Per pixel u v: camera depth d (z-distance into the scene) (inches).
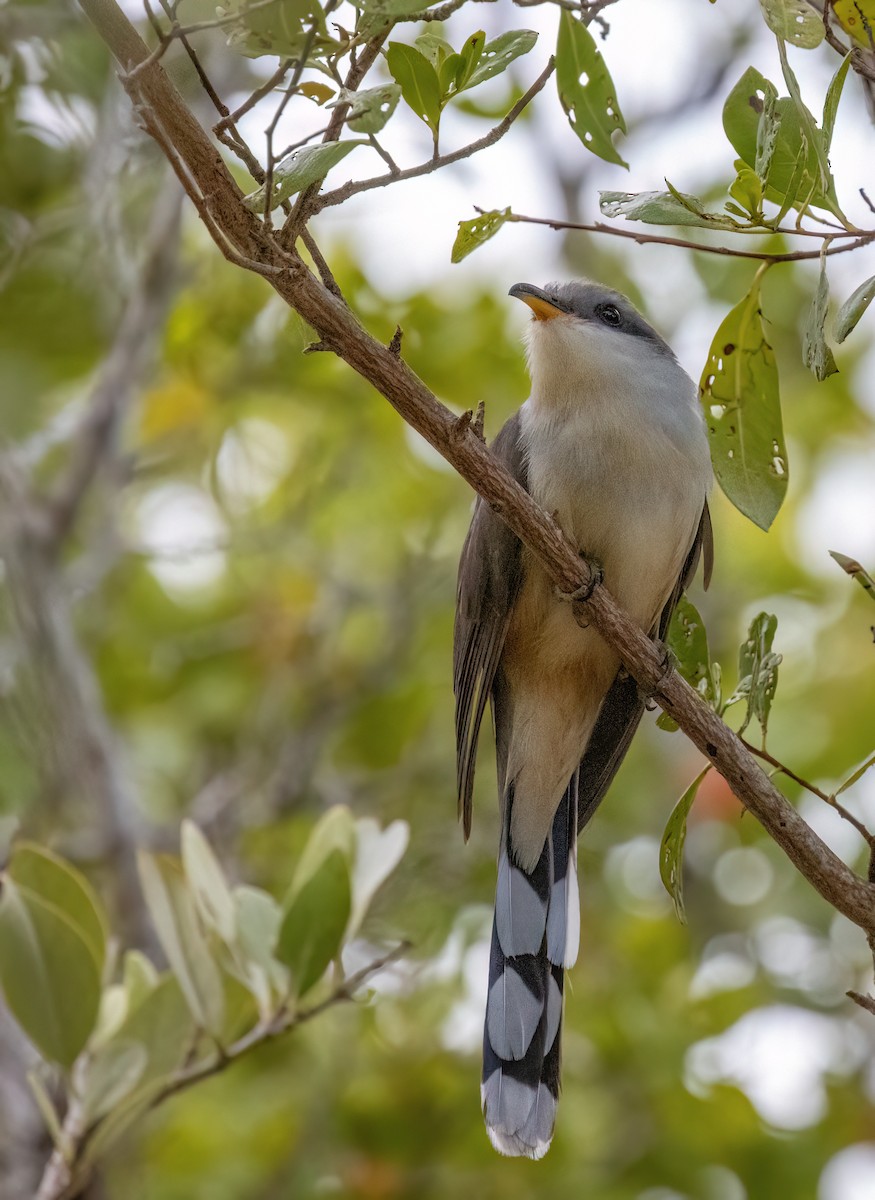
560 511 331.0
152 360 498.9
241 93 427.5
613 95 237.6
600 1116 441.4
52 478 514.0
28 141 421.1
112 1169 385.1
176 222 459.8
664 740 526.6
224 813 488.7
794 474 569.9
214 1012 290.2
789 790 496.4
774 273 506.6
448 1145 424.5
